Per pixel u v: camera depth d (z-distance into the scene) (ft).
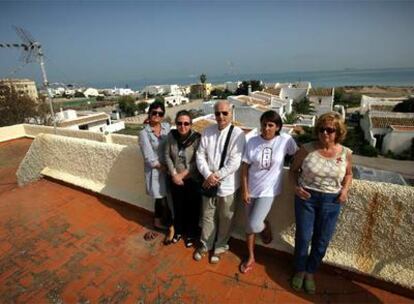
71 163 16.57
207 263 9.74
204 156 9.12
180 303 8.20
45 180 18.10
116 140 28.35
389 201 7.46
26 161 17.38
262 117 8.04
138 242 11.20
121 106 191.31
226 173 8.61
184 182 9.97
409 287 7.58
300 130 75.92
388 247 7.85
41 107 71.56
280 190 8.68
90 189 15.47
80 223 12.91
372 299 7.86
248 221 8.82
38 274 9.75
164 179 10.96
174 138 9.63
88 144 15.21
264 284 8.66
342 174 7.32
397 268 7.78
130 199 13.83
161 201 11.44
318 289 8.30
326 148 7.43
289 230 9.55
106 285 9.07
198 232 11.07
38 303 8.54
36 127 34.35
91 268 9.89
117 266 9.91
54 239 11.78
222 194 8.93
